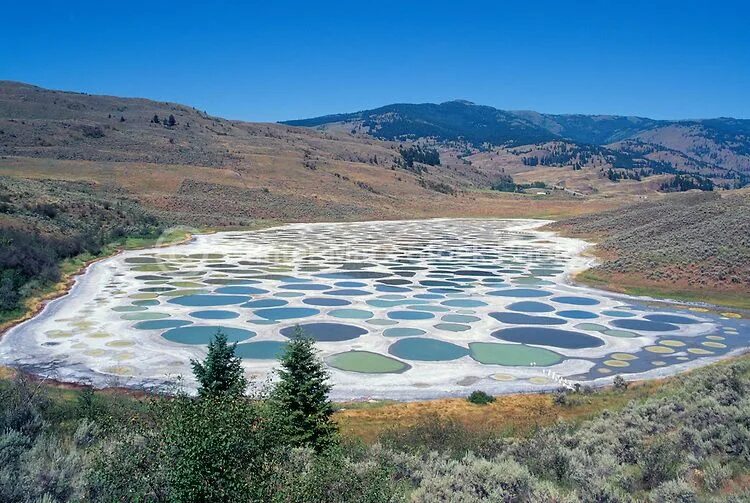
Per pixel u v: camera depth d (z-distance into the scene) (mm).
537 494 10797
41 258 49344
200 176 133000
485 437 18500
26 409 14266
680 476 11617
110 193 106938
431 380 27734
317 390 18000
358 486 10352
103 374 27062
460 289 52156
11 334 33844
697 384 21359
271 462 9570
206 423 8922
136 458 9031
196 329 36125
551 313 42812
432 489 11258
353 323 39000
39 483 9586
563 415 22703
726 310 43500
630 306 45344
